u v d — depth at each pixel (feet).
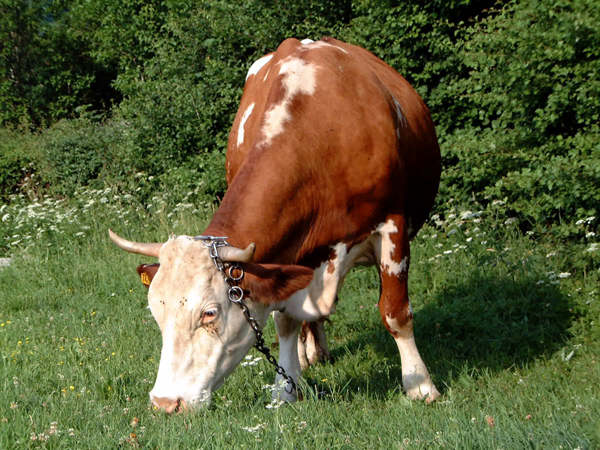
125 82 47.24
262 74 16.96
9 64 68.90
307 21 36.01
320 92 13.71
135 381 15.64
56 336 19.83
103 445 10.51
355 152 13.43
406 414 12.33
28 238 32.83
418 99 18.15
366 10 32.14
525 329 17.90
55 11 71.77
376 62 17.98
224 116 37.96
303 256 13.34
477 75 25.86
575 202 22.26
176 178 37.14
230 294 11.27
